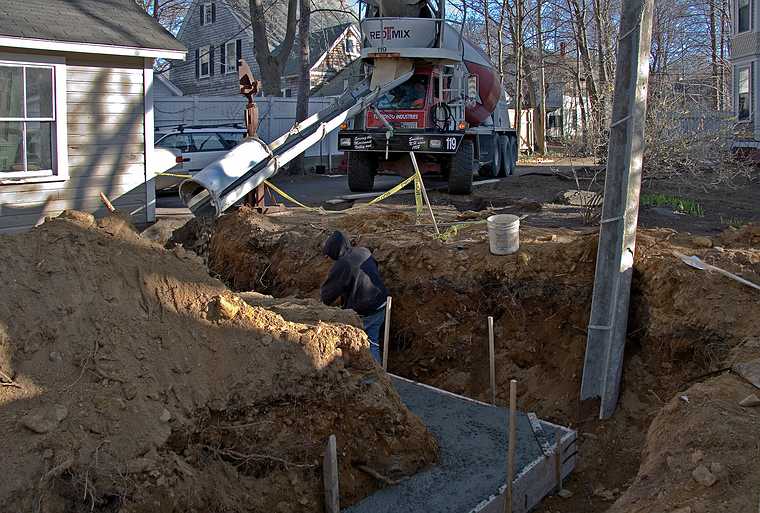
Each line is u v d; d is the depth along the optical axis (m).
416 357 8.34
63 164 11.85
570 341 7.72
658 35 30.66
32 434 3.99
